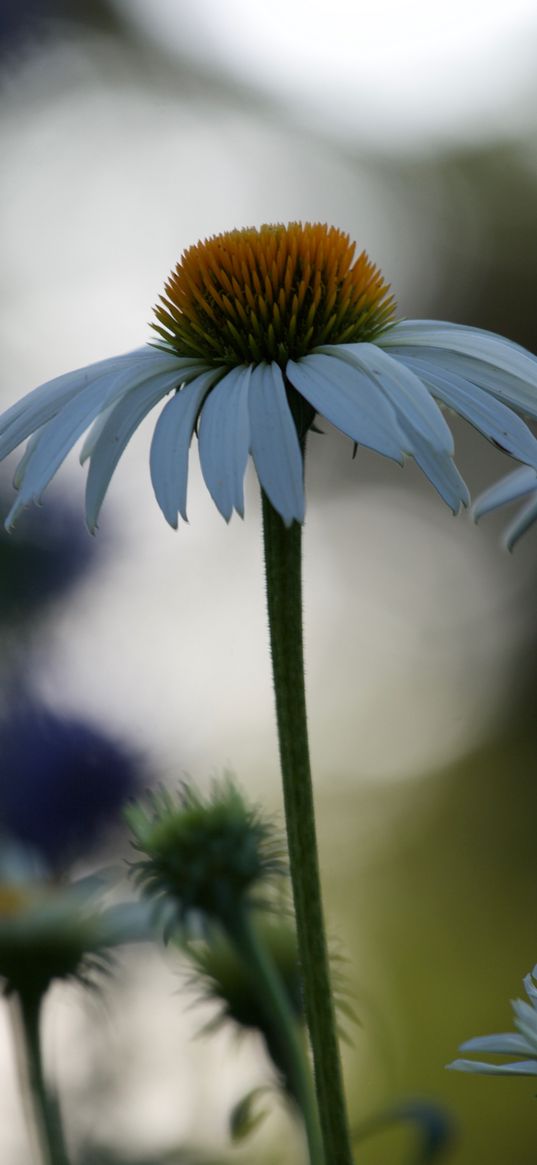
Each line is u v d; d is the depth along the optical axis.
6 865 0.73
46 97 1.64
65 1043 0.73
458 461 2.21
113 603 0.85
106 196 1.74
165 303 0.59
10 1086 0.73
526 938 1.63
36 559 0.83
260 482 0.54
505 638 2.07
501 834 1.84
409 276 2.52
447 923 1.64
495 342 0.57
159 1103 0.72
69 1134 0.70
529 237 2.56
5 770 0.75
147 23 2.28
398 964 1.51
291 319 0.57
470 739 1.98
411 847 1.80
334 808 1.81
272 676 0.54
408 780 1.90
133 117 2.14
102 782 0.74
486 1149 1.20
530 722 2.04
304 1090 0.61
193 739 0.86
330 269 0.58
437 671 2.00
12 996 0.66
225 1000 0.64
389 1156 0.98
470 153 2.60
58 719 0.75
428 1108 0.63
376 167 2.55
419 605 2.05
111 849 0.74
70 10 1.97
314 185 2.48
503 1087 1.25
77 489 0.86
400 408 0.55
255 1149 0.69
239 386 0.56
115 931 0.67
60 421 0.57
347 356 0.56
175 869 0.62
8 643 0.80
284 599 0.54
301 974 0.53
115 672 0.79
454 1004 1.45
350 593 2.06
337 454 2.15
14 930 0.66
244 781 1.42
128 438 0.57
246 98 2.44
